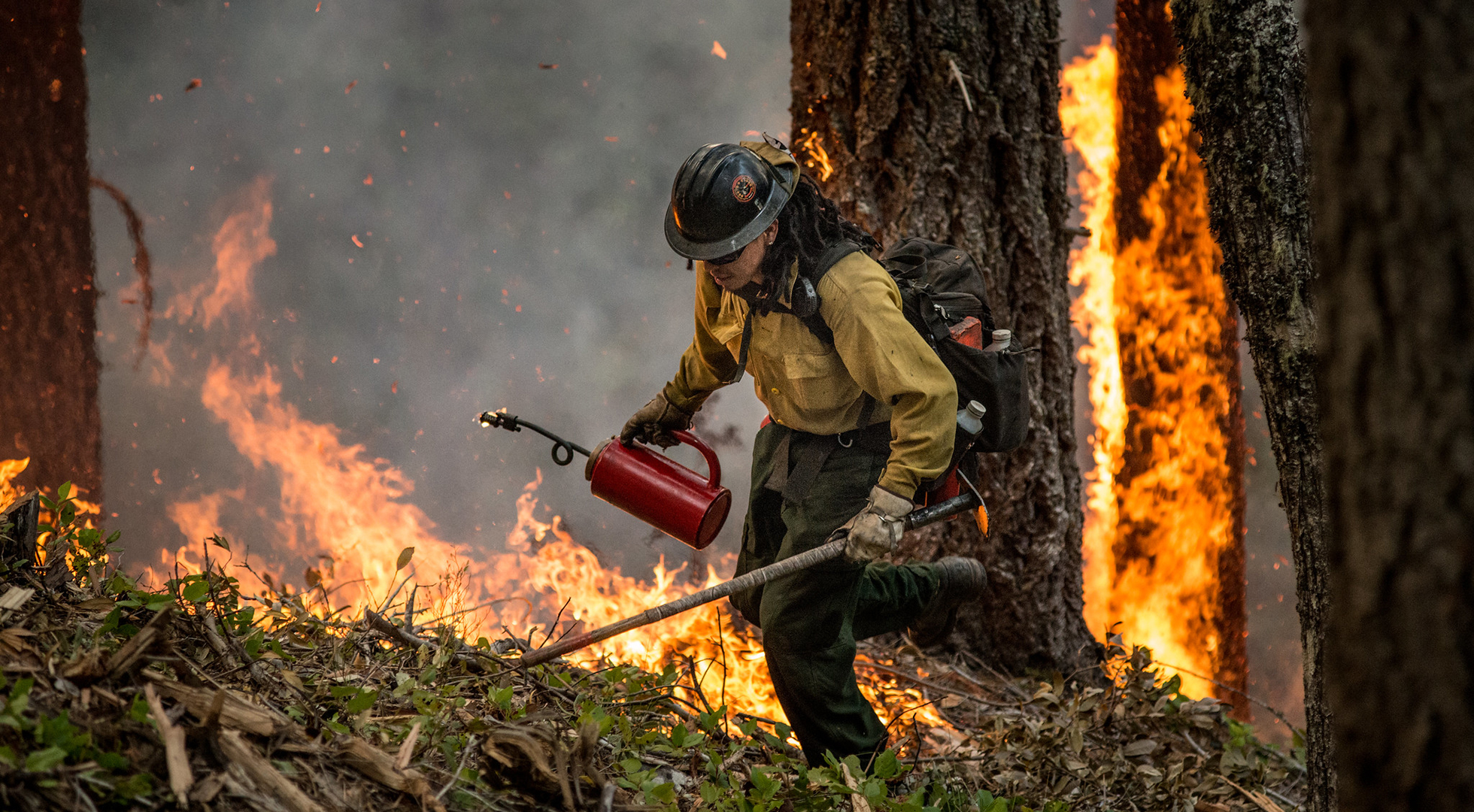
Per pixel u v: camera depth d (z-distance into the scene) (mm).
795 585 2561
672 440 3098
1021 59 4172
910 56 4102
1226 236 2629
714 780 2373
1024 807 2625
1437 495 1249
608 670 2717
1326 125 1323
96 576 2234
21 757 1535
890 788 2742
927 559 4191
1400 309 1261
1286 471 2523
